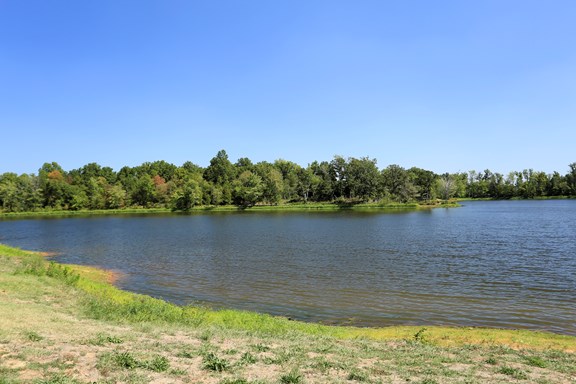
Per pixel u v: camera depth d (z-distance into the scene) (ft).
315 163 536.42
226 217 349.41
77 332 39.99
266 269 113.70
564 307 72.43
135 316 53.01
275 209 431.84
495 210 372.79
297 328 57.31
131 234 223.10
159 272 112.68
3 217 401.29
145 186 477.36
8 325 39.17
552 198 587.27
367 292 86.02
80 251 158.10
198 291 90.12
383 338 54.75
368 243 165.68
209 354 34.96
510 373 36.60
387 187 451.53
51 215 417.90
